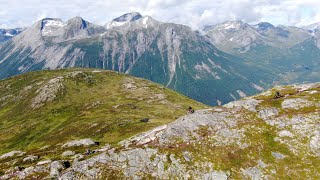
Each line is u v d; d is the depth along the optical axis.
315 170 79.06
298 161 82.50
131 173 85.00
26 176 90.88
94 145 139.50
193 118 101.56
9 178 91.38
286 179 78.81
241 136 92.06
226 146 89.44
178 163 85.94
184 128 98.06
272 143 88.88
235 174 81.69
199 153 88.25
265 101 107.19
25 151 156.25
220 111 104.31
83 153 112.06
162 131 101.44
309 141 86.75
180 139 94.25
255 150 87.38
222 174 81.94
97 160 89.75
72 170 87.38
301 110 98.25
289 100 103.75
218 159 85.75
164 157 88.00
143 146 92.81
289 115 96.31
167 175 83.94
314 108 97.62
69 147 138.88
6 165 124.19
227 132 94.06
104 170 86.38
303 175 78.81
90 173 85.94
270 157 84.94
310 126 90.75
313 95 104.38
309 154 83.69
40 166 94.38
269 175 80.50
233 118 99.94
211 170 83.31
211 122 99.12
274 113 98.94
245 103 107.00
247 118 99.06
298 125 92.06
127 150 91.94
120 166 87.25
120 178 83.94
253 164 83.69
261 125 95.12
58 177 86.88
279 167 81.94
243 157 85.81
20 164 124.56
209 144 90.69
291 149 86.06
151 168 86.12
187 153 88.38
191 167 84.75
